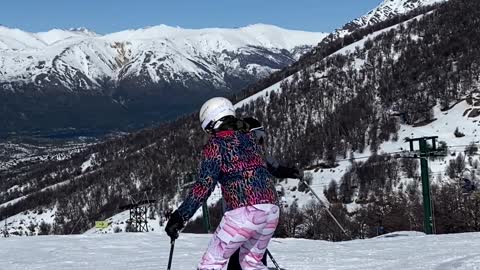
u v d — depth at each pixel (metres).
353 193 54.00
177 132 111.94
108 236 9.86
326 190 56.59
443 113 85.38
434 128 81.44
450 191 30.28
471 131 78.62
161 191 78.06
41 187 126.62
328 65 120.31
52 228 85.25
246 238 3.43
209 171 3.39
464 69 93.75
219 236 3.44
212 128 3.51
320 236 29.59
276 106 107.44
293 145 85.38
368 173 58.56
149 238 9.53
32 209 99.75
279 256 6.55
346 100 100.81
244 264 3.55
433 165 56.50
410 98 90.75
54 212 95.19
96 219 81.06
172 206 62.50
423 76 97.12
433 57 102.50
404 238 8.16
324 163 75.06
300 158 79.25
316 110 100.06
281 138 91.62
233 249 3.44
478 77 90.88
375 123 86.62
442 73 95.12
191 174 20.41
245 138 3.50
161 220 57.25
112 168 103.75
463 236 7.84
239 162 3.42
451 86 90.44
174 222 3.37
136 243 8.88
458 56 100.06
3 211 104.12
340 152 79.69
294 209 32.81
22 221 94.56
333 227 28.97
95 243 8.91
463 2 122.06
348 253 6.79
